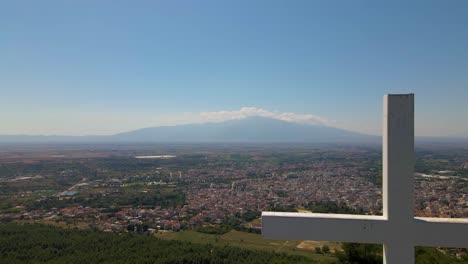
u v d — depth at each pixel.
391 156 2.96
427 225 2.98
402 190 2.98
